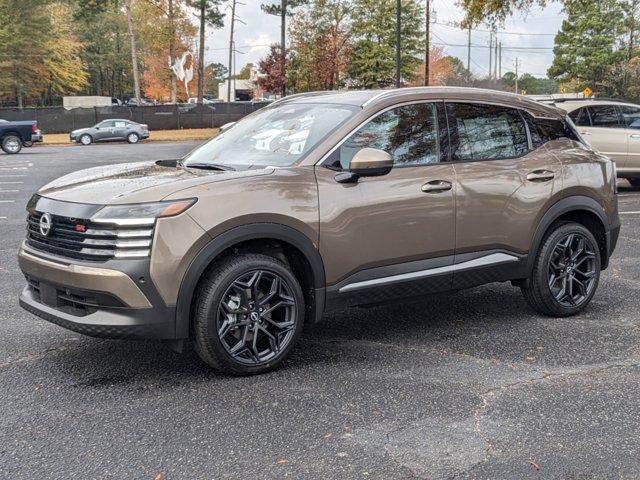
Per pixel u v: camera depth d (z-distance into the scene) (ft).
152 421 11.68
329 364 14.52
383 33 159.22
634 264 24.75
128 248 12.46
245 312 13.52
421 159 15.69
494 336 16.53
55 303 13.53
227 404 12.39
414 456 10.41
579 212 18.43
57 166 72.38
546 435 11.12
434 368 14.28
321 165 14.46
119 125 120.57
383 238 14.90
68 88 260.01
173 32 183.73
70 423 11.60
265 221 13.41
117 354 15.15
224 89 258.78
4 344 15.84
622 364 14.53
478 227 16.25
